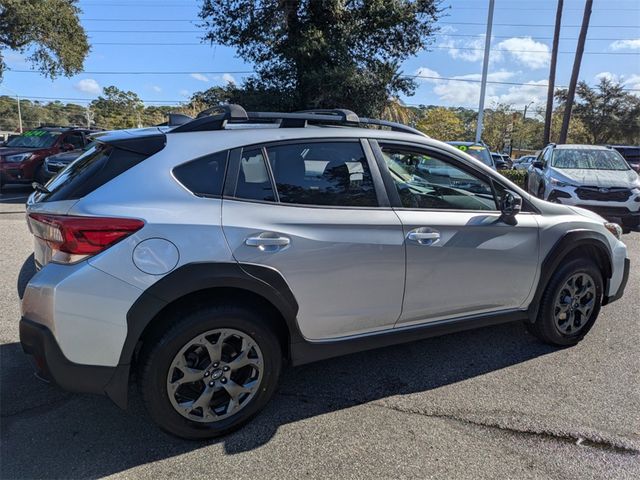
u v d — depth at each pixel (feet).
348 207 9.45
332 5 53.83
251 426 9.19
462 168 10.91
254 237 8.40
